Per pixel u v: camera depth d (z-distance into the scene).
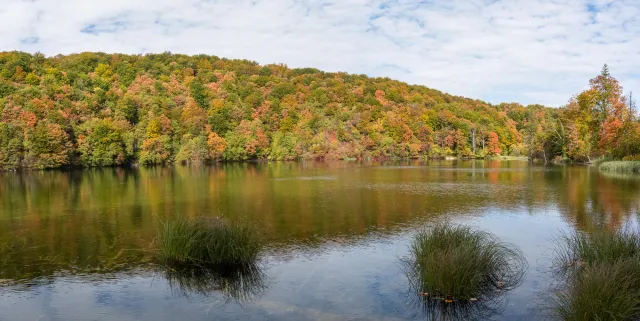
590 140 59.31
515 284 9.65
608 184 30.12
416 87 135.38
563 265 10.76
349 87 120.06
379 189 29.11
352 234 14.92
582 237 11.11
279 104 98.19
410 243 13.59
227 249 11.12
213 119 82.75
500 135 103.69
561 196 24.25
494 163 68.88
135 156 69.31
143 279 10.34
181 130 77.31
